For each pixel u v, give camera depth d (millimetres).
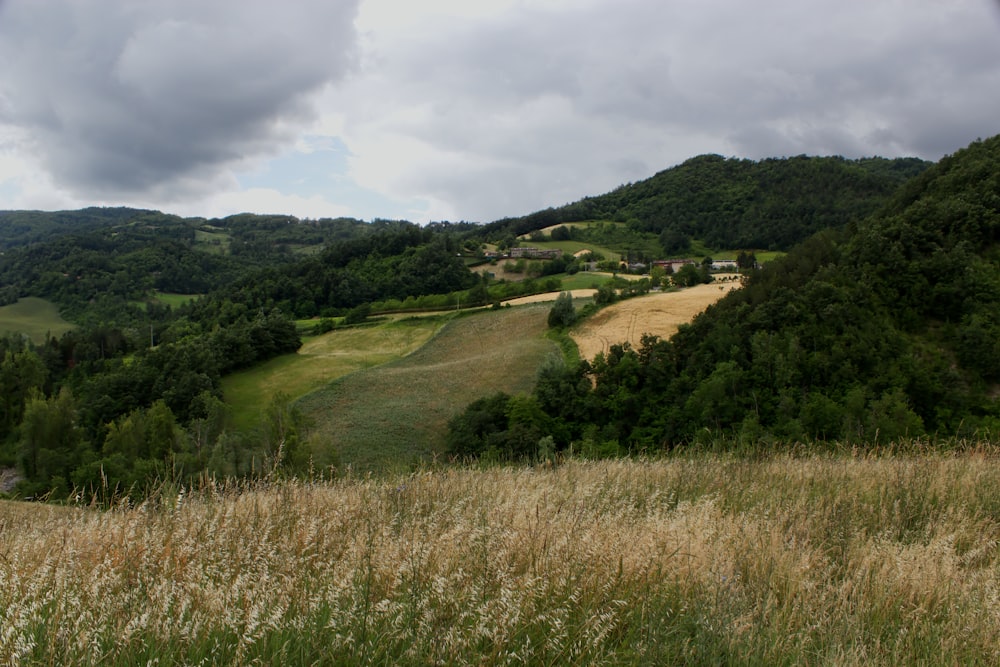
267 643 2475
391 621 2654
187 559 3283
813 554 3918
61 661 2268
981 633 2998
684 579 3342
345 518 4188
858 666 2682
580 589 3053
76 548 3430
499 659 2486
